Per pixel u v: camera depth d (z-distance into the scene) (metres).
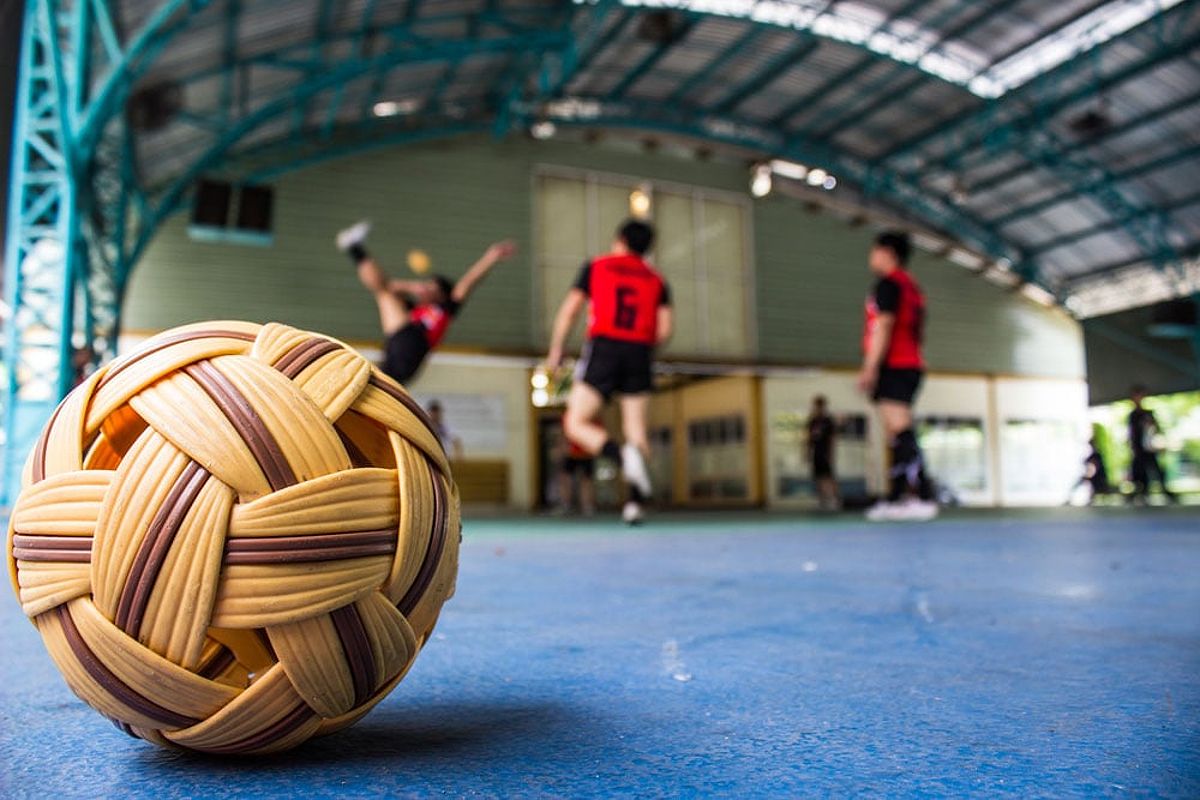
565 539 5.37
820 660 1.47
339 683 0.86
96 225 10.44
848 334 19.33
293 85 13.04
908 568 3.12
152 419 0.80
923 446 19.78
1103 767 0.87
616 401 22.08
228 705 0.83
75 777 0.89
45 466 0.86
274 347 0.86
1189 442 26.17
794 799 0.79
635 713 1.13
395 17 12.23
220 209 12.30
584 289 5.68
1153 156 17.80
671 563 3.46
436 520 0.91
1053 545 4.21
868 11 15.21
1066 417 21.33
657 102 17.88
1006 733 1.01
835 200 19.59
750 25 15.34
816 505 18.44
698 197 18.44
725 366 17.70
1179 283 19.92
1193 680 1.28
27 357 8.05
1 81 8.62
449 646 1.63
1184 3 14.05
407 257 15.86
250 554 0.78
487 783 0.85
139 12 8.79
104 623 0.80
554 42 13.28
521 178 16.95
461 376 15.92
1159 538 4.69
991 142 17.83
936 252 20.94
